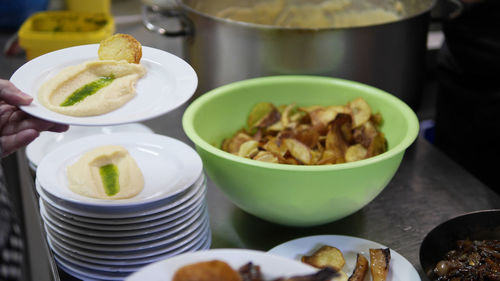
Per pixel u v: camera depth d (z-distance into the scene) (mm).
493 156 1759
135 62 1312
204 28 1624
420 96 1745
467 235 1353
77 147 1414
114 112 1247
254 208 1384
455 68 1759
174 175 1362
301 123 1555
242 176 1342
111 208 1293
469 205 1479
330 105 1570
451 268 1305
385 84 1645
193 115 1440
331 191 1334
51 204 1315
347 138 1512
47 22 1950
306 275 1107
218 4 1923
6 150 1353
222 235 1417
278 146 1464
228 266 1103
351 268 1329
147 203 1297
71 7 2201
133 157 1398
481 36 1679
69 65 1322
